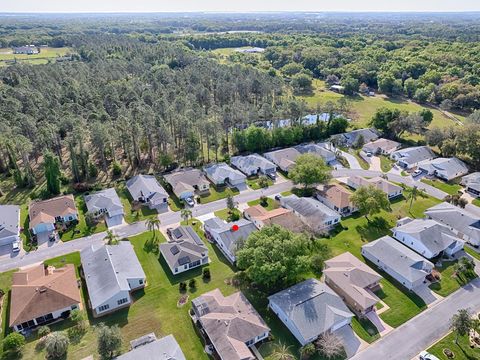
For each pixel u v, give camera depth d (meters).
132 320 49.81
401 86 183.38
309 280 54.91
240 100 146.38
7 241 65.81
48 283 51.62
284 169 97.44
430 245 63.50
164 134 96.12
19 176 85.50
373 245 63.75
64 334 45.41
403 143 118.19
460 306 53.31
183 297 54.09
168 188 86.44
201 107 130.25
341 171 99.19
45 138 92.12
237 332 45.12
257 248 52.28
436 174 95.62
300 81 188.88
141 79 164.00
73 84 141.75
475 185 86.75
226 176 90.44
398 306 53.00
